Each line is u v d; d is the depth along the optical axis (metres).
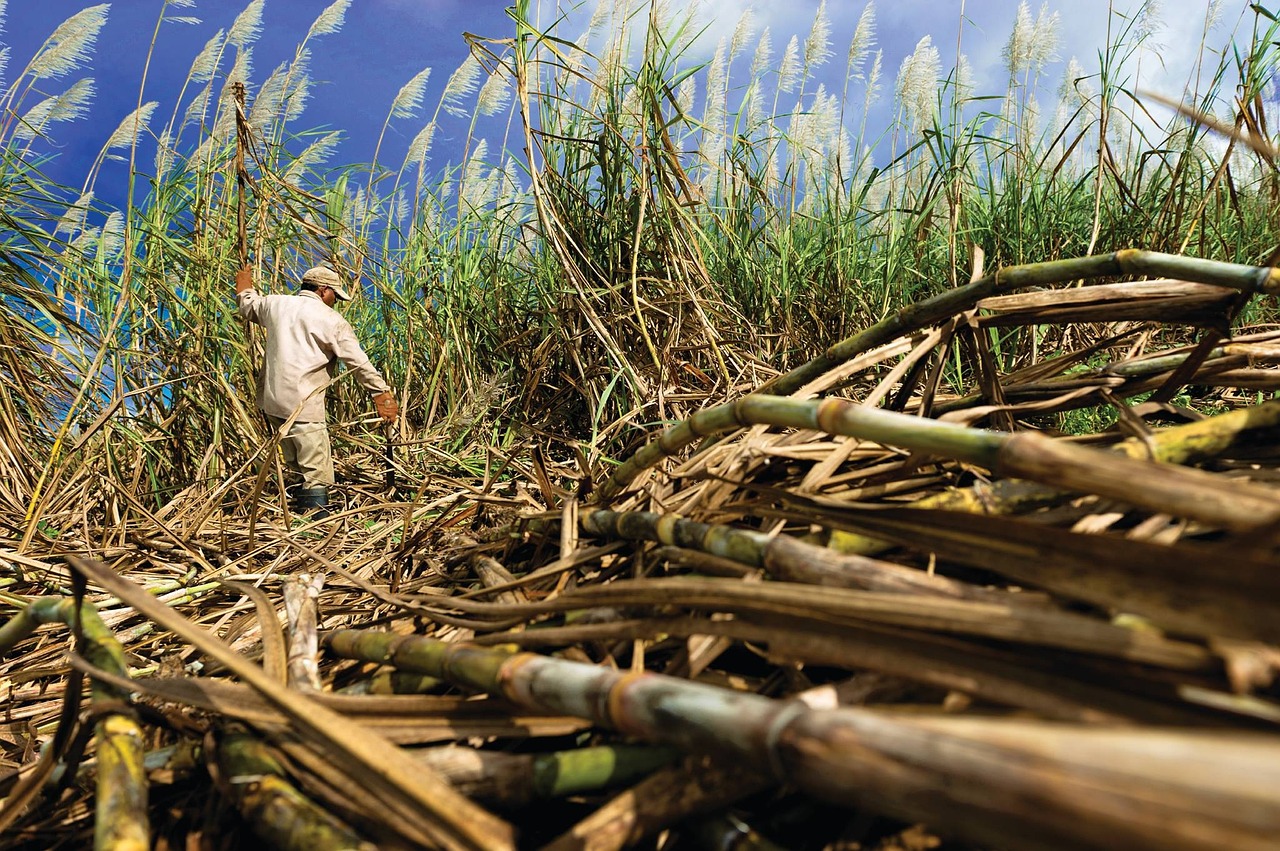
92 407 4.48
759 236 5.20
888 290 4.86
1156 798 0.42
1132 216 4.51
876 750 0.53
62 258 4.66
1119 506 1.12
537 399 4.96
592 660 1.25
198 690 1.01
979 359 1.87
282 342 4.69
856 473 1.55
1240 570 0.63
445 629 1.62
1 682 1.86
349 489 4.23
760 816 0.86
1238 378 1.70
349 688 1.30
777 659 0.86
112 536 3.22
